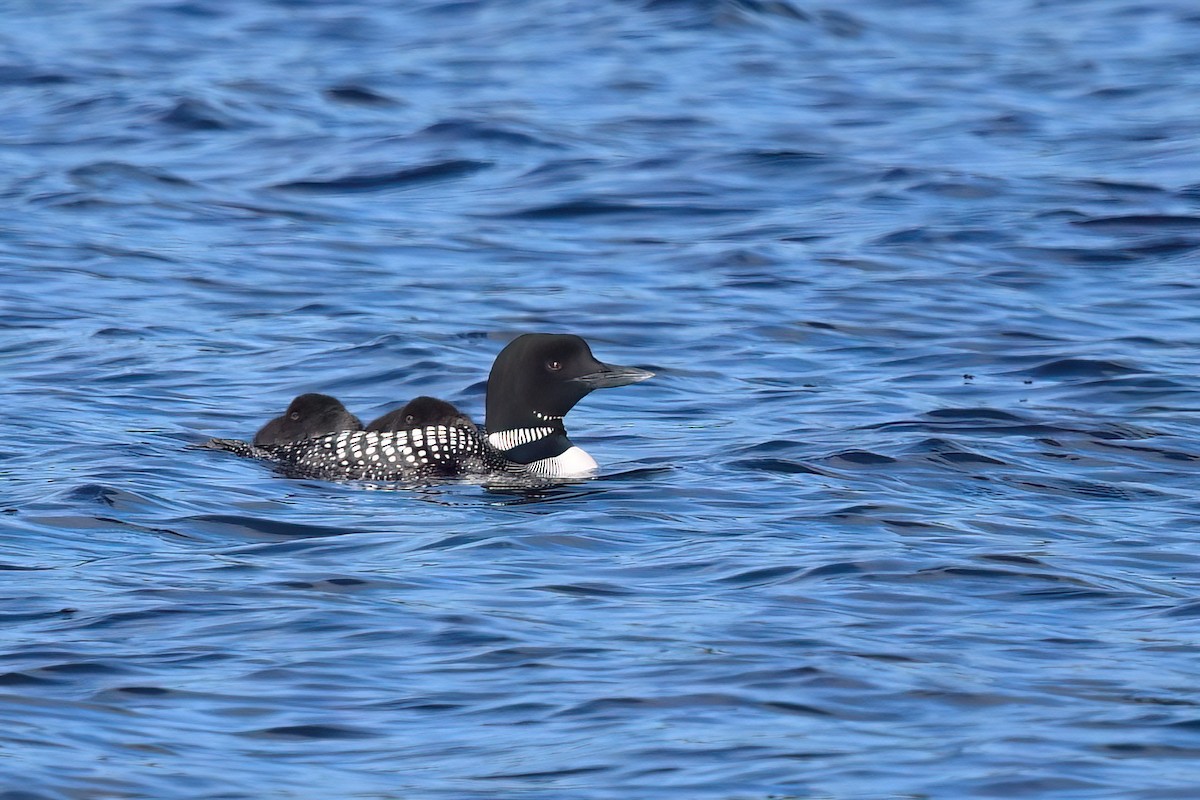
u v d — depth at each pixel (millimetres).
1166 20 47844
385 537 15023
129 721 10781
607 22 45906
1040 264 27172
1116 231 28797
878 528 15227
